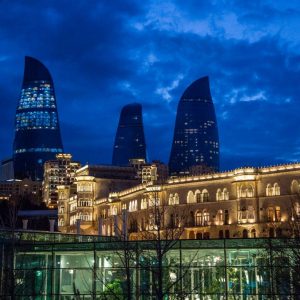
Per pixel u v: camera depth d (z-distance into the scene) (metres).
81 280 74.88
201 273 68.94
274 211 142.25
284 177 141.38
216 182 158.62
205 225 157.12
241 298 66.38
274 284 65.00
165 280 69.25
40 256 76.50
